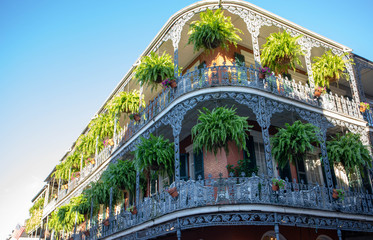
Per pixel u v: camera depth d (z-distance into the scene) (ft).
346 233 43.39
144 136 42.45
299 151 35.19
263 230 36.09
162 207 34.58
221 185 31.45
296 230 38.91
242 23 44.19
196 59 49.75
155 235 34.04
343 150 38.65
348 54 48.24
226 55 44.39
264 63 41.11
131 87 56.70
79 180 70.74
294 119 42.04
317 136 37.14
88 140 65.31
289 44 38.99
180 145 47.29
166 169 38.09
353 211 35.42
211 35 38.09
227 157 38.19
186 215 30.40
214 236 35.35
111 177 44.98
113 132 58.08
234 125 32.19
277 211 30.12
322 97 42.68
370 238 42.60
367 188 41.50
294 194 32.35
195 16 42.09
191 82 39.06
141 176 45.06
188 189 32.32
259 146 42.24
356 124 43.32
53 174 90.07
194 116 40.52
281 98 37.27
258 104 35.27
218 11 39.19
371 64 51.08
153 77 42.01
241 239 34.60
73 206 59.98
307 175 43.91
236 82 36.86
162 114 38.86
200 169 40.88
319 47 47.88
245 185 30.63
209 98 35.01
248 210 29.43
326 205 34.12
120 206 58.95
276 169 41.65
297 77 52.01
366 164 40.04
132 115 45.68
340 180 45.93
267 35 46.70
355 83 47.16
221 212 29.66
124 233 40.27
